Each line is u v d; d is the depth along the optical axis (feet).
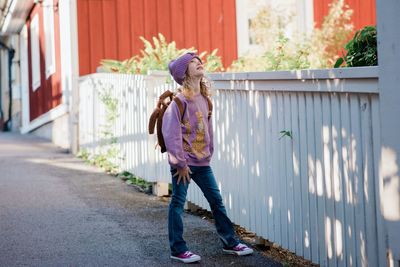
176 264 14.96
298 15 40.75
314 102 12.96
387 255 10.72
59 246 16.70
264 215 15.57
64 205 21.86
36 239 17.44
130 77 26.48
